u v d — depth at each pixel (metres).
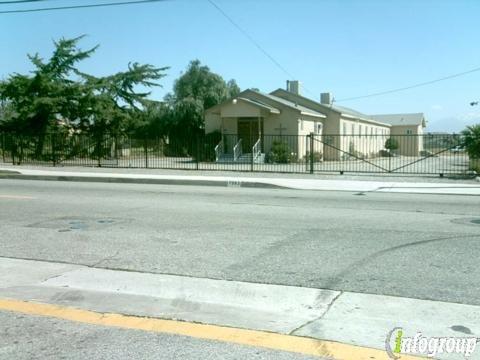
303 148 34.69
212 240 7.70
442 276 5.78
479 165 20.48
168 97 51.06
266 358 3.77
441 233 8.18
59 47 33.91
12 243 7.56
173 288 5.45
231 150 34.78
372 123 49.25
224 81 51.81
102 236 8.02
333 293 5.23
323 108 39.06
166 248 7.21
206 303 4.99
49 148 29.19
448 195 14.34
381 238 7.81
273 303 4.97
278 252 6.93
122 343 4.06
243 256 6.73
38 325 4.46
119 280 5.74
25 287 5.52
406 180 18.48
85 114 32.81
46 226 8.88
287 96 40.00
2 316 4.67
